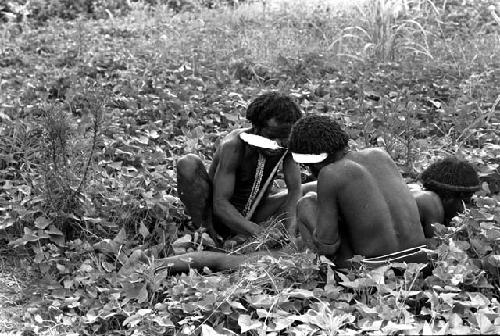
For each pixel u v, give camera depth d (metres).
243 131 5.63
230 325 4.68
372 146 7.39
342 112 8.10
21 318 4.95
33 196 6.13
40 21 14.13
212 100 8.44
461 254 4.76
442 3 12.94
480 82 8.75
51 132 5.87
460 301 4.52
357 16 11.54
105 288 5.04
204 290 4.81
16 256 5.77
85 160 6.29
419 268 4.64
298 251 5.30
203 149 7.33
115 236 5.91
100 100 7.43
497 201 5.66
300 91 8.63
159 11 13.73
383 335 4.11
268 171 5.77
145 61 9.91
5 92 8.75
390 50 10.04
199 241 5.88
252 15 12.70
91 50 10.58
